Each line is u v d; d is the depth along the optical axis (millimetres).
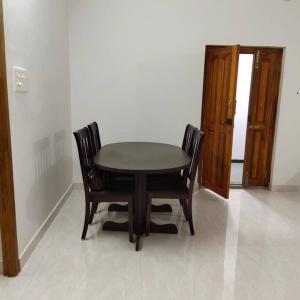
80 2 3443
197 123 3756
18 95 2064
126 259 2291
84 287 1959
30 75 2281
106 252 2383
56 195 3078
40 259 2264
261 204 3504
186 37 3547
